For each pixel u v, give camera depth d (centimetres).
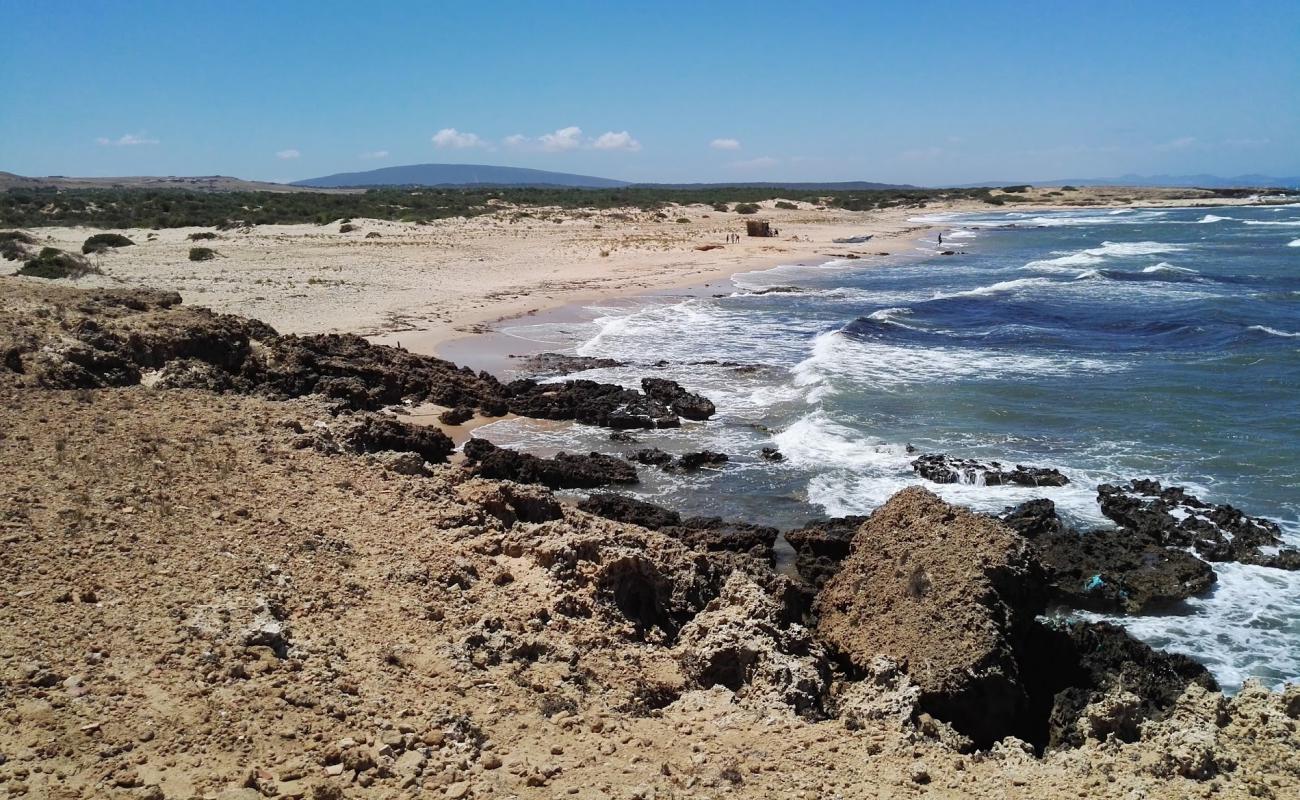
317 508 1227
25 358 1769
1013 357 2895
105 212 7119
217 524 1120
